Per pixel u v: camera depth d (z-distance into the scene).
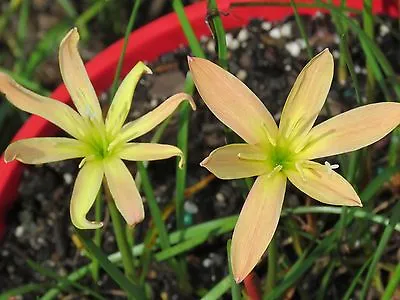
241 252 0.17
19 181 0.29
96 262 0.26
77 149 0.19
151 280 0.27
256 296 0.20
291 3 0.23
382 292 0.26
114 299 0.27
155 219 0.24
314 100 0.19
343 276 0.26
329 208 0.24
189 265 0.27
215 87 0.18
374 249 0.26
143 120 0.20
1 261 0.29
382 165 0.28
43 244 0.29
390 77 0.24
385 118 0.18
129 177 0.19
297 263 0.24
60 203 0.29
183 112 0.24
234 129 0.18
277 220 0.18
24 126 0.28
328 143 0.19
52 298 0.26
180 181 0.25
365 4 0.25
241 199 0.28
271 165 0.18
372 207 0.26
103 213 0.29
